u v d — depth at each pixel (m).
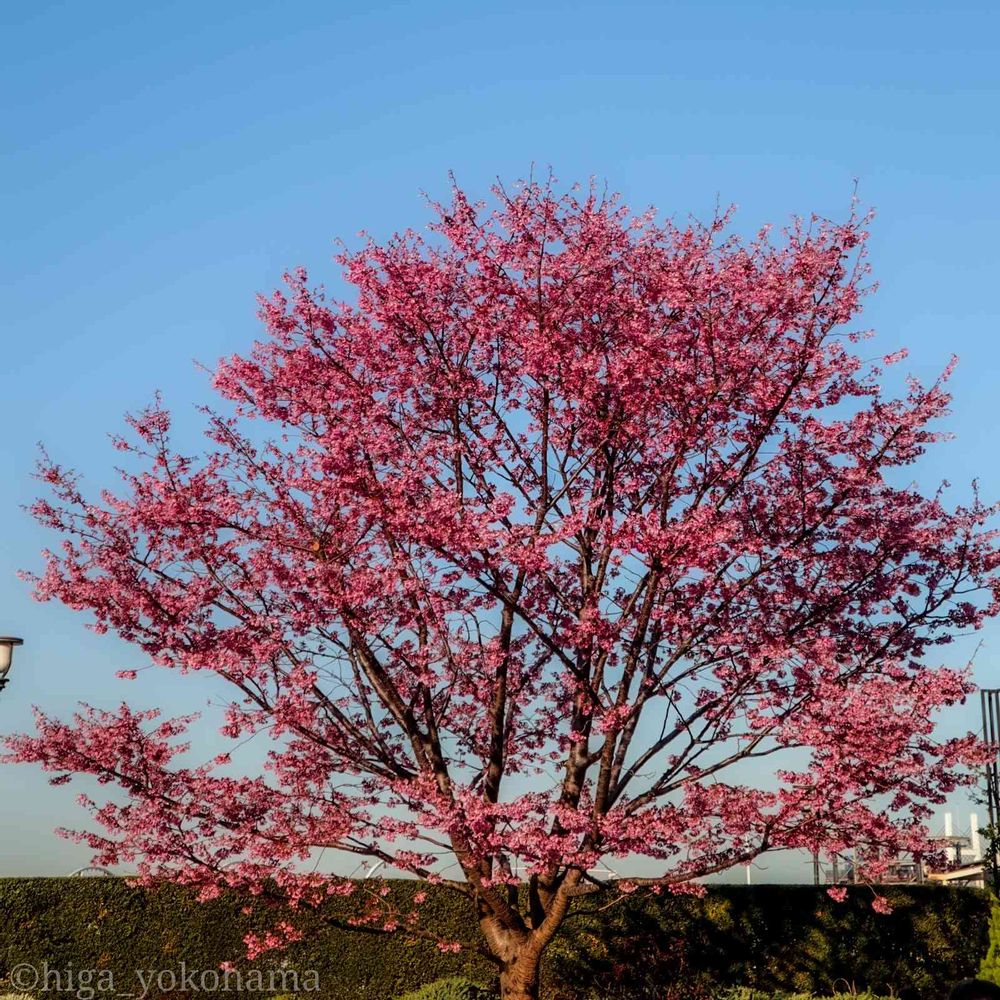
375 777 13.58
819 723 11.35
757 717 11.88
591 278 13.23
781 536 13.23
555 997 17.09
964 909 17.91
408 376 13.73
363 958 17.75
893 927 17.84
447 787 13.16
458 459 13.76
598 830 12.20
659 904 17.75
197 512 12.59
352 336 13.88
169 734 12.79
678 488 13.52
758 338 12.60
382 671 13.53
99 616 12.60
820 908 17.84
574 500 13.99
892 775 11.56
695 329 12.83
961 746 11.93
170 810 12.61
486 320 13.54
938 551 13.34
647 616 12.59
